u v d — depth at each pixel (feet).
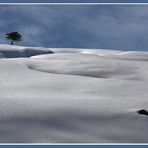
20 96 42.88
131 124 32.65
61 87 52.95
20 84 54.29
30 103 36.68
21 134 26.84
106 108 37.09
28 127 28.55
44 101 38.34
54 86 53.47
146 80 71.31
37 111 33.32
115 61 94.58
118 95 48.78
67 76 65.05
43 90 49.67
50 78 61.36
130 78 73.46
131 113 35.88
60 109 34.76
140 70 80.84
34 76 63.82
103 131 29.76
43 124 29.78
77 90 51.13
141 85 58.18
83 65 87.86
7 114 31.55
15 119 30.32
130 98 45.83
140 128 31.86
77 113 34.01
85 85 55.16
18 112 32.48
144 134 30.42
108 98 43.93
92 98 42.98
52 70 83.82
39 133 27.40
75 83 56.59
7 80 58.03
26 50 215.72
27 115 31.76
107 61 93.81
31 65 89.97
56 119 31.50
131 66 85.81
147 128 32.14
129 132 30.37
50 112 33.35
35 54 219.82
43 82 56.70
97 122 32.09
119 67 84.17
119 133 29.78
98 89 52.42
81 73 79.10
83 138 27.35
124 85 56.54
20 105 35.32
